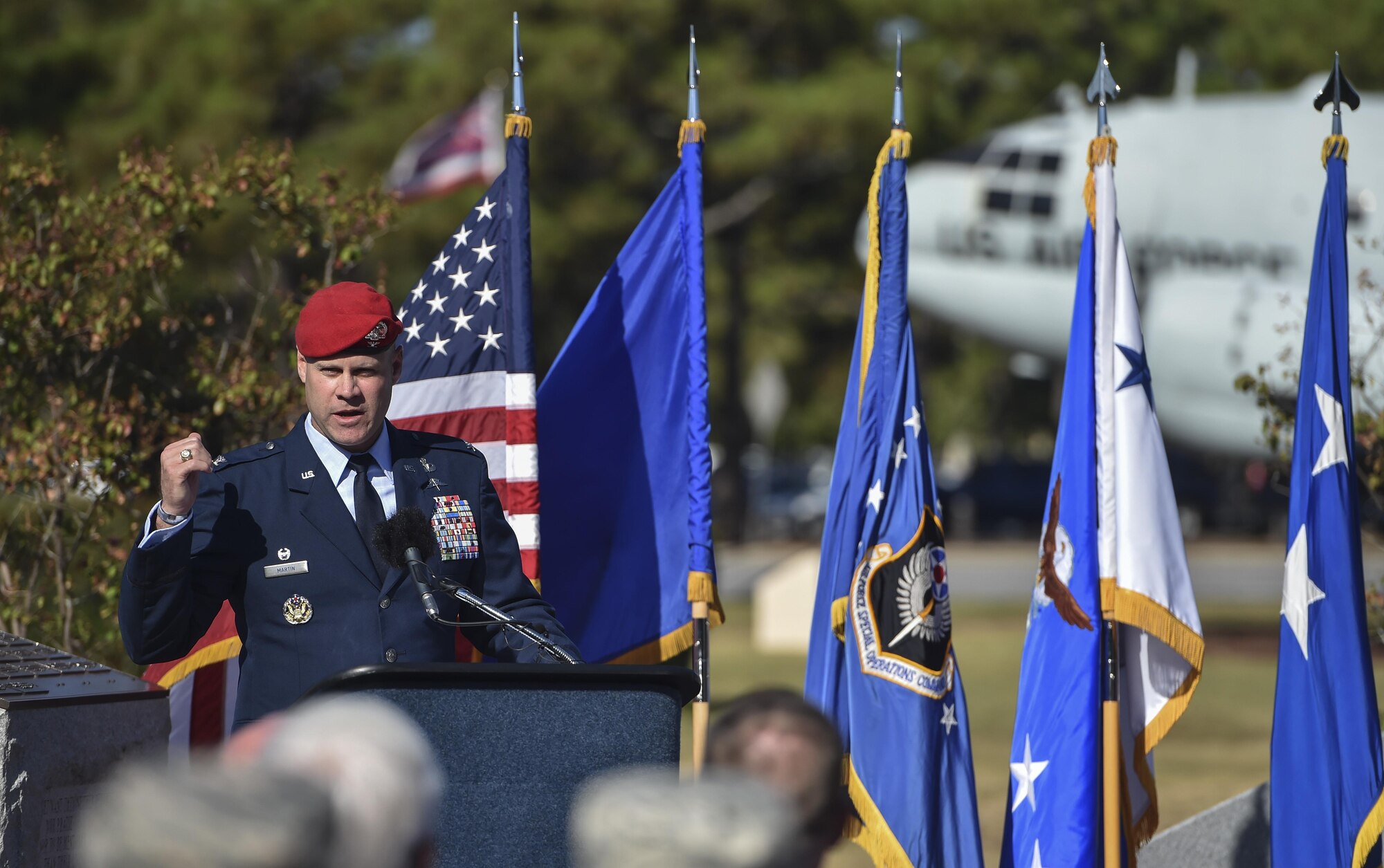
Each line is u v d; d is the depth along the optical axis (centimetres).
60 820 1280
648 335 1759
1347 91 1681
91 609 2372
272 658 1259
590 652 1731
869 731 1557
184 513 1155
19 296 2217
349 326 1270
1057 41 9638
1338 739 1587
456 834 978
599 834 541
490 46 8438
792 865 544
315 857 523
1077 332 1634
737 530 10919
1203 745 3684
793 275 10212
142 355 2388
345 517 1280
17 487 2247
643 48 8981
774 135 8912
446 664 984
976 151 6694
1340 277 1661
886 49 9725
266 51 8269
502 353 1722
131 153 2438
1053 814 1541
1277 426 2559
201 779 530
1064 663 1570
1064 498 1608
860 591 1588
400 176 5169
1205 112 5812
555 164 9025
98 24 8275
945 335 11631
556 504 1748
